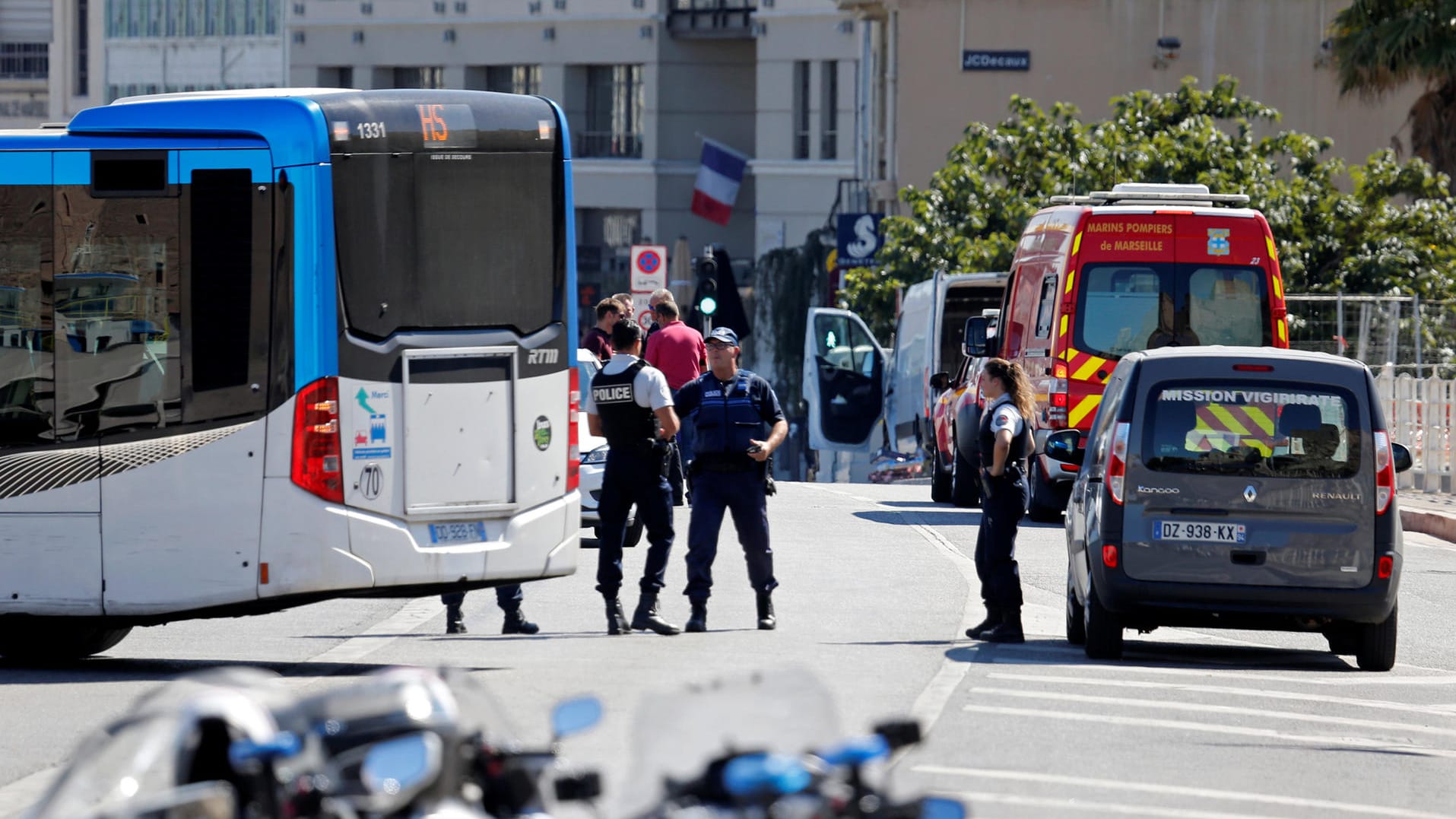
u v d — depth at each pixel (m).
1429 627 52.56
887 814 15.20
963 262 136.12
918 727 16.83
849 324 133.50
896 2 161.88
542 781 16.67
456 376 41.16
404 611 52.59
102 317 40.94
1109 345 73.31
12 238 41.22
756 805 14.84
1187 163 137.12
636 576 58.09
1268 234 73.00
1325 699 39.31
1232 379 43.56
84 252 41.09
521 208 41.91
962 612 50.84
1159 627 44.53
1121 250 73.19
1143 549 43.16
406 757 15.07
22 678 40.94
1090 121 159.62
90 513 40.91
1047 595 57.16
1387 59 121.56
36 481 40.94
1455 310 100.75
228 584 40.44
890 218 142.62
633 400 45.41
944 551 65.56
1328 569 43.06
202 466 40.47
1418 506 85.12
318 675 40.12
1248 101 141.62
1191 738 34.19
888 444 125.38
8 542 41.12
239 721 15.46
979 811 27.45
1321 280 132.12
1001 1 159.88
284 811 14.97
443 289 41.12
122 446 40.78
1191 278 73.06
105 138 41.16
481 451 41.41
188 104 40.94
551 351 42.28
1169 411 43.56
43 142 41.22
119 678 40.81
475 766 16.36
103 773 15.76
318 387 40.12
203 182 40.59
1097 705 37.16
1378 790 30.28
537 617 50.12
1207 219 73.19
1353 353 100.38
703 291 115.62
